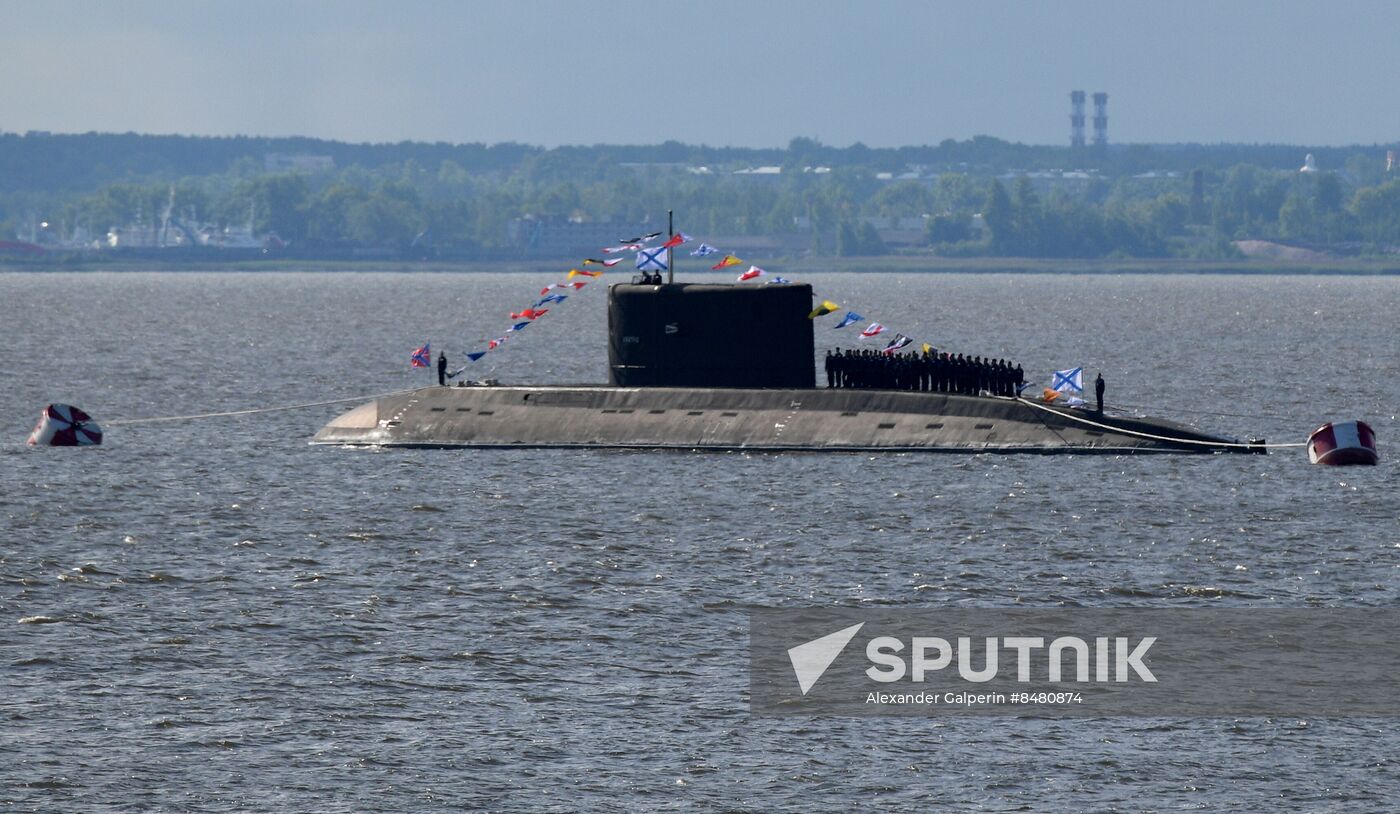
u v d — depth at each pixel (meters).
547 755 116.19
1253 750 117.25
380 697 127.25
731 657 137.38
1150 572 165.12
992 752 117.12
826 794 110.12
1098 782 112.06
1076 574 164.38
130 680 130.88
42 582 161.00
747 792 110.31
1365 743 118.12
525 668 134.00
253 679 131.12
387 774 112.94
